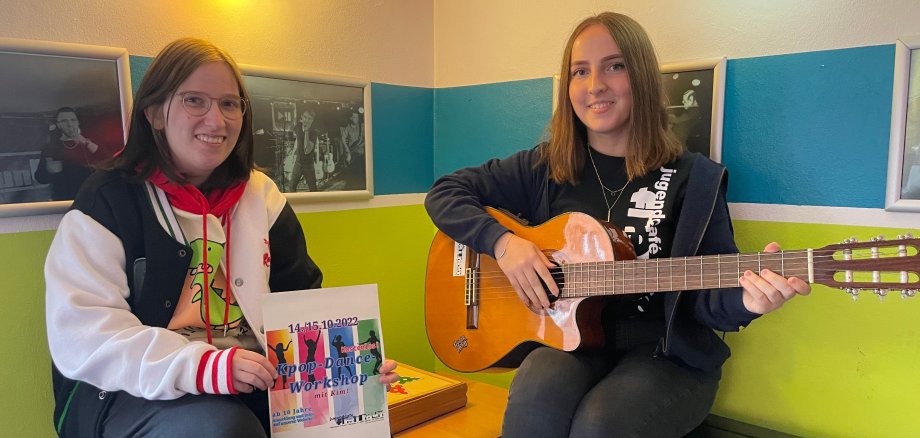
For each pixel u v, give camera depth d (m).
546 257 1.41
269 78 1.76
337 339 1.22
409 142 2.19
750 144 1.59
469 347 1.58
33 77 1.37
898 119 1.37
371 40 2.03
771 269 1.12
